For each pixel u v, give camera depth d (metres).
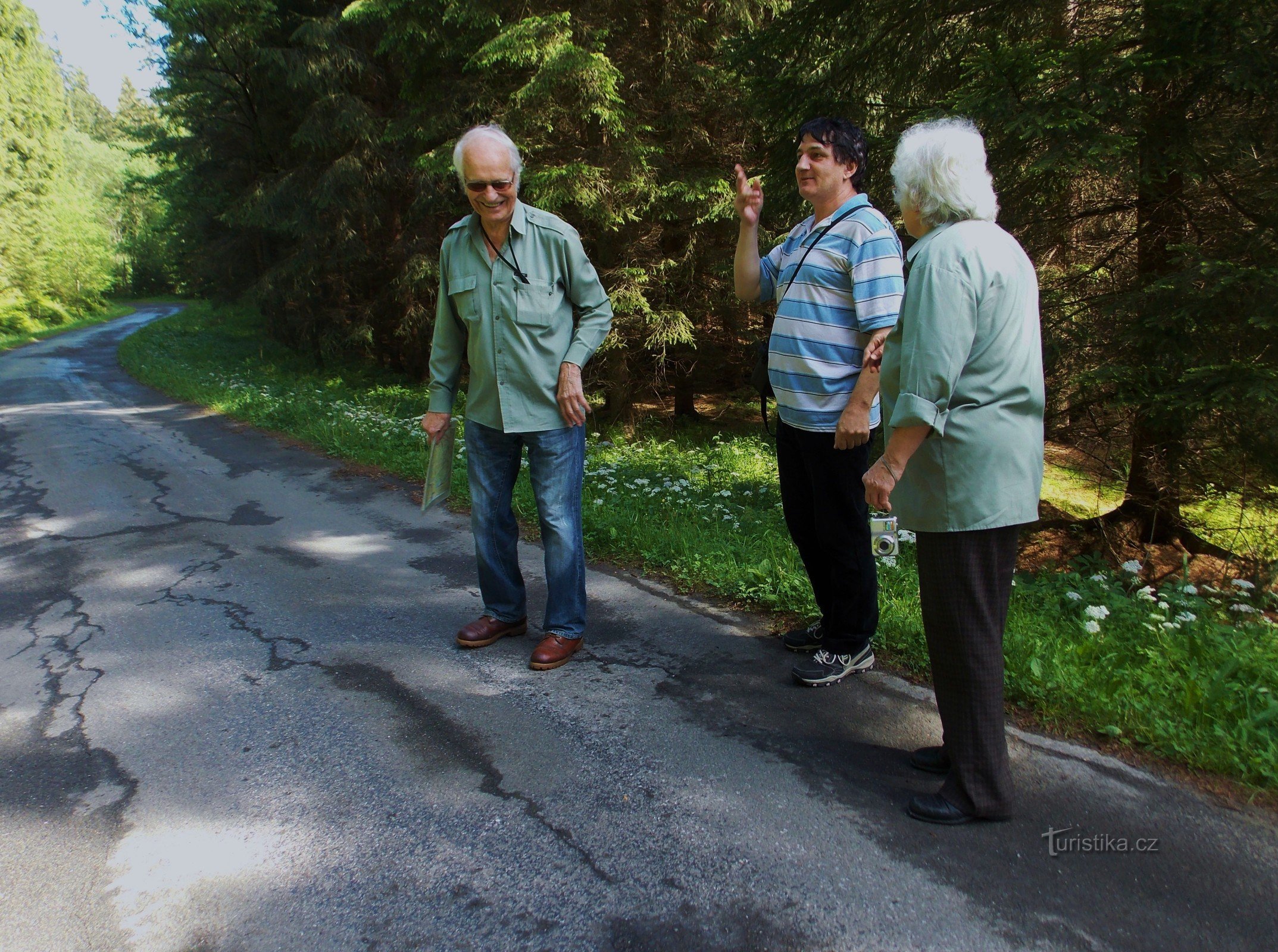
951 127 2.02
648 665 3.18
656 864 2.05
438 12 10.34
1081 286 5.76
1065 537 6.40
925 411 1.95
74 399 13.95
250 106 17.80
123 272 65.50
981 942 1.77
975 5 5.57
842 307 2.75
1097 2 5.30
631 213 9.48
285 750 2.65
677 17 9.38
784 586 3.73
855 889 1.94
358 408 10.74
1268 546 5.55
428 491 3.36
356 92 14.89
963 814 2.14
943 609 2.09
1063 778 2.34
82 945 1.85
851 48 6.25
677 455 8.93
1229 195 5.15
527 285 3.02
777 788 2.36
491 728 2.74
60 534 5.49
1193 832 2.10
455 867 2.07
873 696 2.88
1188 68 4.55
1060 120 4.37
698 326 11.18
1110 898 1.88
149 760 2.62
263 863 2.11
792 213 6.76
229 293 21.39
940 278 1.94
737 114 9.48
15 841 2.22
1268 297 4.39
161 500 6.40
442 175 10.95
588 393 11.73
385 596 4.08
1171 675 2.76
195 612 3.94
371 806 2.33
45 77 42.03
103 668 3.34
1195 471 5.43
